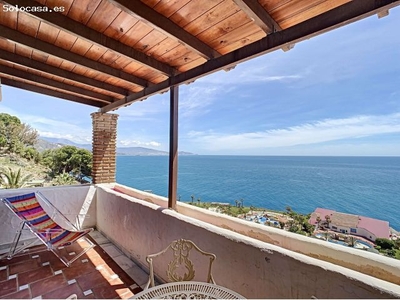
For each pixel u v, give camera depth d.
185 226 2.15
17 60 2.45
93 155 4.40
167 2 1.57
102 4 1.63
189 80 2.48
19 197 3.12
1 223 3.20
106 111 4.30
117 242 3.35
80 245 3.41
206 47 2.12
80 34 1.85
